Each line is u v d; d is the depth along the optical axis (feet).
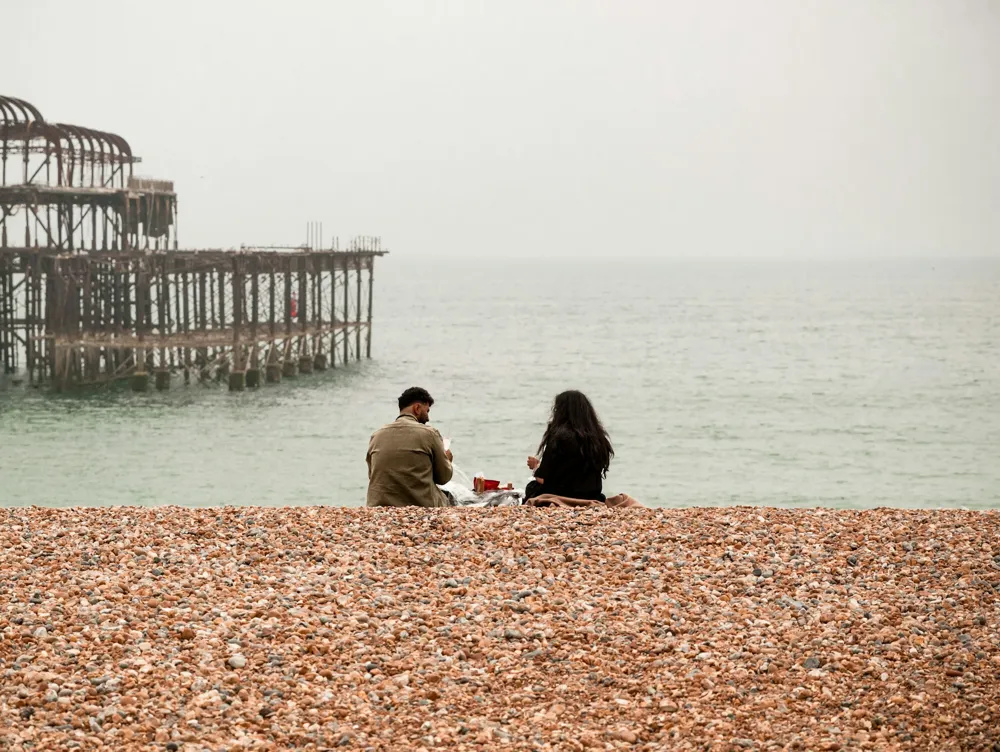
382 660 23.25
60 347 187.83
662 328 414.62
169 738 19.47
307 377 216.54
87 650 23.16
